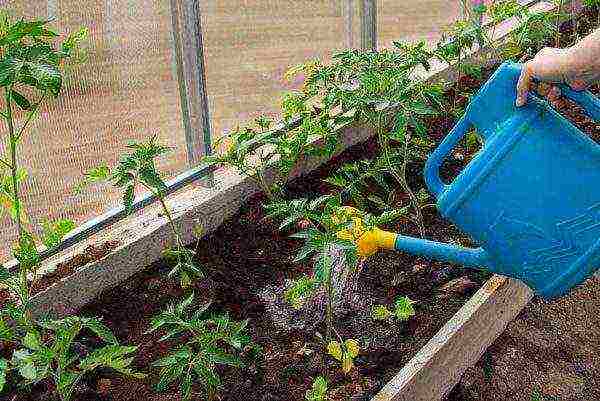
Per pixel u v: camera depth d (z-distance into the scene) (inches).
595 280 114.1
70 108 91.4
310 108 132.7
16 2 82.4
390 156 111.2
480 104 74.3
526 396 95.1
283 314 93.2
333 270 92.1
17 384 79.0
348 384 83.7
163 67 101.6
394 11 149.1
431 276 101.0
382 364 86.4
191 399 82.0
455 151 129.9
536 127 71.4
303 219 110.4
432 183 79.4
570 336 105.1
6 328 77.5
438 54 129.8
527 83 68.9
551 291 75.4
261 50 116.8
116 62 95.3
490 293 93.9
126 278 99.3
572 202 71.1
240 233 109.4
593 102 68.2
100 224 97.6
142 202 103.3
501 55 156.0
